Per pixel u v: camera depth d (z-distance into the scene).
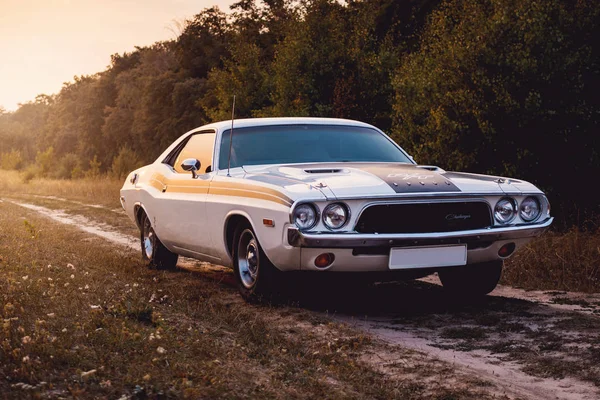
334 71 22.38
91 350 3.91
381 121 20.52
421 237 5.48
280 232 5.53
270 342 4.70
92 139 69.75
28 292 5.22
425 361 4.48
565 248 8.51
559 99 12.81
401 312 6.04
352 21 23.62
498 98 12.77
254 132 6.96
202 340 4.46
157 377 3.57
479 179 6.13
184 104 49.09
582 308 6.20
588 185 13.15
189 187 7.12
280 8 41.06
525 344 4.91
